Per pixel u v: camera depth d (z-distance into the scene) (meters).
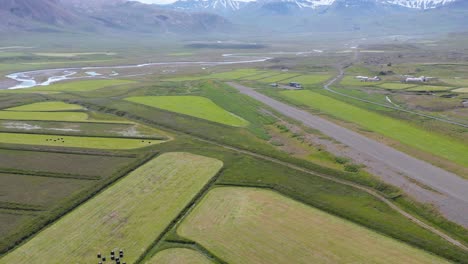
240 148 84.75
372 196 61.53
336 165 73.88
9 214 56.06
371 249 47.34
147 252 47.00
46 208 57.31
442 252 46.38
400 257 45.81
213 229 51.69
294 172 71.00
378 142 85.00
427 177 66.69
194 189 63.19
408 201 59.19
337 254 46.28
